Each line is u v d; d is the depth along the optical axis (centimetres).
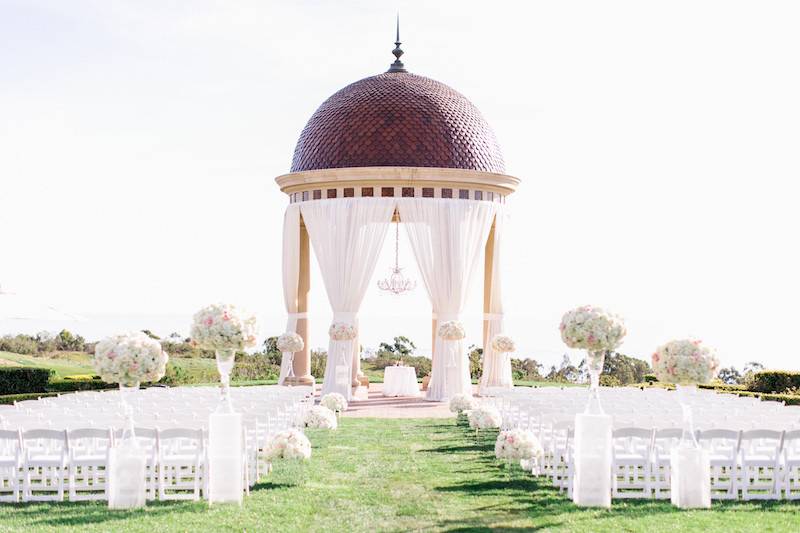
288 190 3212
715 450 1406
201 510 1198
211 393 2066
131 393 2130
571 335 1255
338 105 3222
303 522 1126
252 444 1480
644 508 1228
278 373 3916
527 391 2227
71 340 4716
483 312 3262
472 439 1969
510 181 3175
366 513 1181
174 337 4522
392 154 3083
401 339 4672
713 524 1115
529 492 1343
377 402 2970
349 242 2997
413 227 3009
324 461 1639
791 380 2738
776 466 1308
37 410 1579
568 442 1324
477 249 3058
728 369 3916
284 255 3219
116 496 1217
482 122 3281
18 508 1224
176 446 1445
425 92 3219
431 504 1245
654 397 2073
